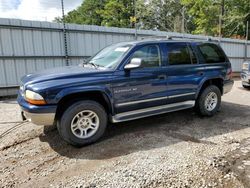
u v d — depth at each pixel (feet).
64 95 11.42
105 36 34.22
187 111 19.03
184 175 9.39
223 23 87.10
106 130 14.73
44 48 29.63
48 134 14.19
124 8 113.29
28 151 11.98
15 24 27.27
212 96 17.60
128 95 13.28
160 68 14.40
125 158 10.98
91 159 11.00
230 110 19.56
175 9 120.47
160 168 9.96
